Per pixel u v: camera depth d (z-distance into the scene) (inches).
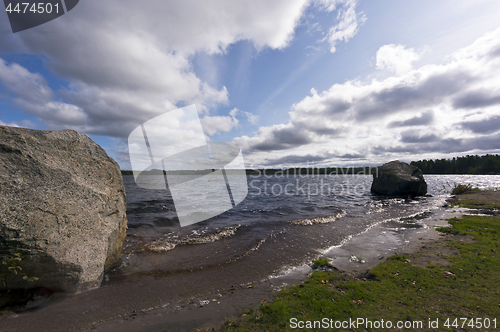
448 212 546.0
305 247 309.9
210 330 139.3
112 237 224.4
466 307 147.6
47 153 195.5
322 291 177.9
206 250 299.4
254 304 169.0
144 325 147.2
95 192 211.9
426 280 187.2
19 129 195.0
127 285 203.5
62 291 180.9
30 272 166.1
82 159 217.9
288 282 206.7
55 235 175.8
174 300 179.5
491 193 753.6
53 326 146.8
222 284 206.7
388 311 148.5
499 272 192.4
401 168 955.3
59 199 184.2
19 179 170.6
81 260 186.9
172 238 345.4
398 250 283.3
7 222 155.3
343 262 251.0
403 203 733.9
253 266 248.2
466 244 274.5
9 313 156.2
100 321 152.5
